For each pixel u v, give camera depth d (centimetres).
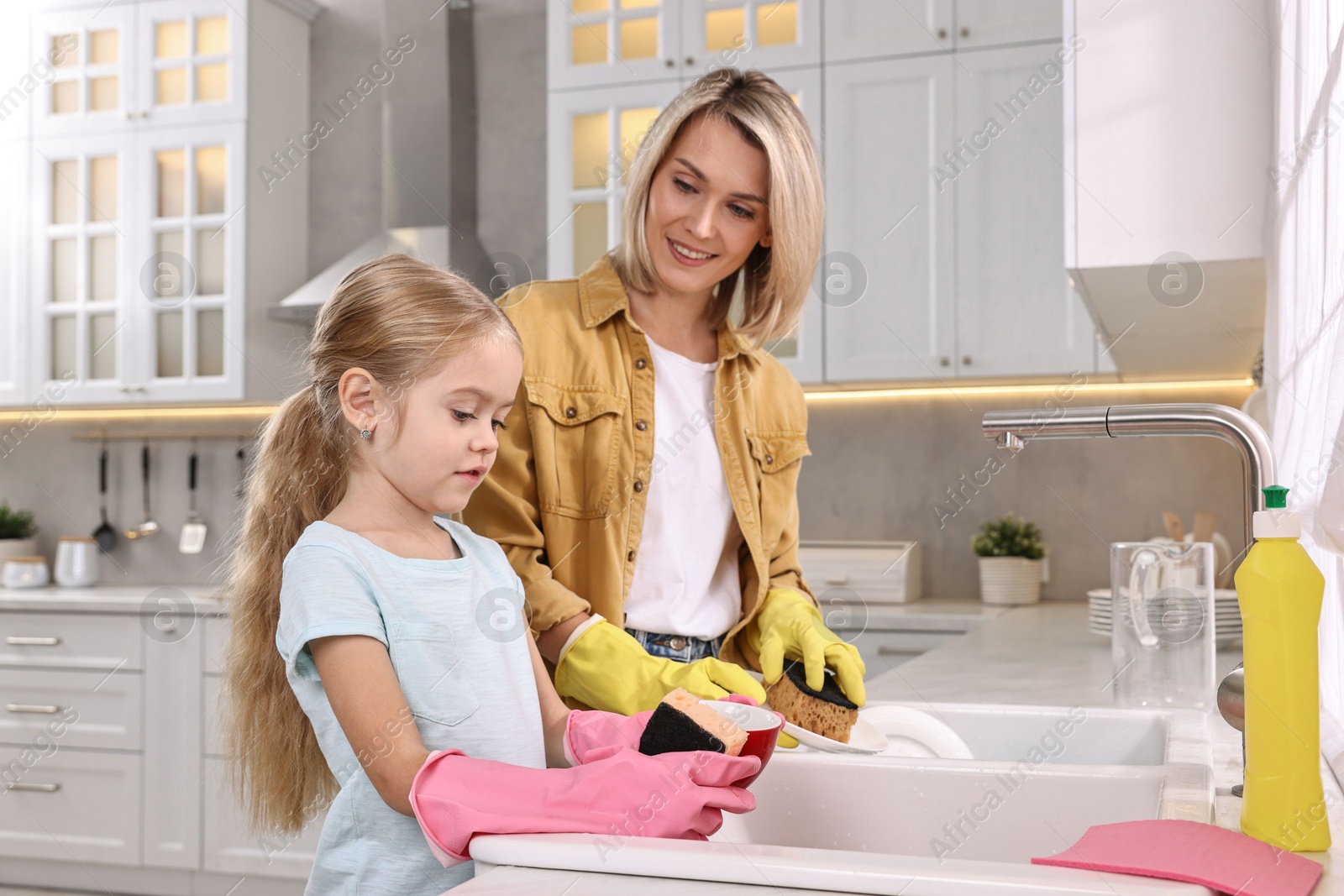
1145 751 108
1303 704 60
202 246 318
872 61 264
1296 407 115
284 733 89
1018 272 257
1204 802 68
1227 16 136
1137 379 276
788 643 103
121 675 288
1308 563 61
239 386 313
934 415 304
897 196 264
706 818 62
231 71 315
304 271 337
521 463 105
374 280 79
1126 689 119
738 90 104
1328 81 95
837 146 266
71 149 325
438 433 75
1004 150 257
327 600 70
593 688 92
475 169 329
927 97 261
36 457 360
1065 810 80
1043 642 195
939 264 262
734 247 106
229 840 278
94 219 325
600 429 107
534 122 326
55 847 289
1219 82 136
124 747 287
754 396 118
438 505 77
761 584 113
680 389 112
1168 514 244
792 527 123
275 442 88
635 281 111
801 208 105
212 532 347
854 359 269
